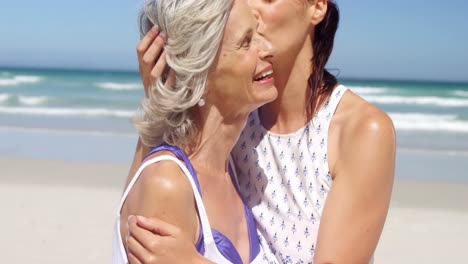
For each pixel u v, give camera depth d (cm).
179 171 231
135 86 3319
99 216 802
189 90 235
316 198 266
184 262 218
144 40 243
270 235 276
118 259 247
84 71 5400
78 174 1044
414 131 1880
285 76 270
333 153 263
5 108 2361
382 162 247
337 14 270
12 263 643
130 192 239
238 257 246
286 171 274
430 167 1205
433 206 882
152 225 219
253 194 282
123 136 1523
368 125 252
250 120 286
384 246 723
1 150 1315
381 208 249
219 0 230
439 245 723
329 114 267
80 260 652
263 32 262
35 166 1109
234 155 290
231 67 237
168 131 241
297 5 261
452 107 2594
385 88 3350
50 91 3098
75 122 1891
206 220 235
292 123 275
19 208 840
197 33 229
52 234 732
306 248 268
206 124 246
